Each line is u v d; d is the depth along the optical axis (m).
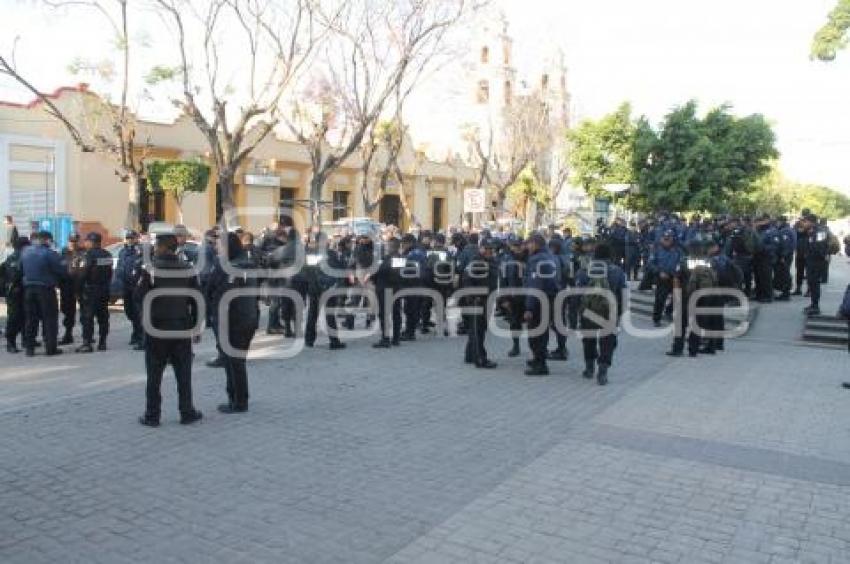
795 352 12.54
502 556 4.67
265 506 5.40
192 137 27.98
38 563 4.46
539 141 37.03
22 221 23.20
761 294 17.52
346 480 5.96
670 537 5.00
